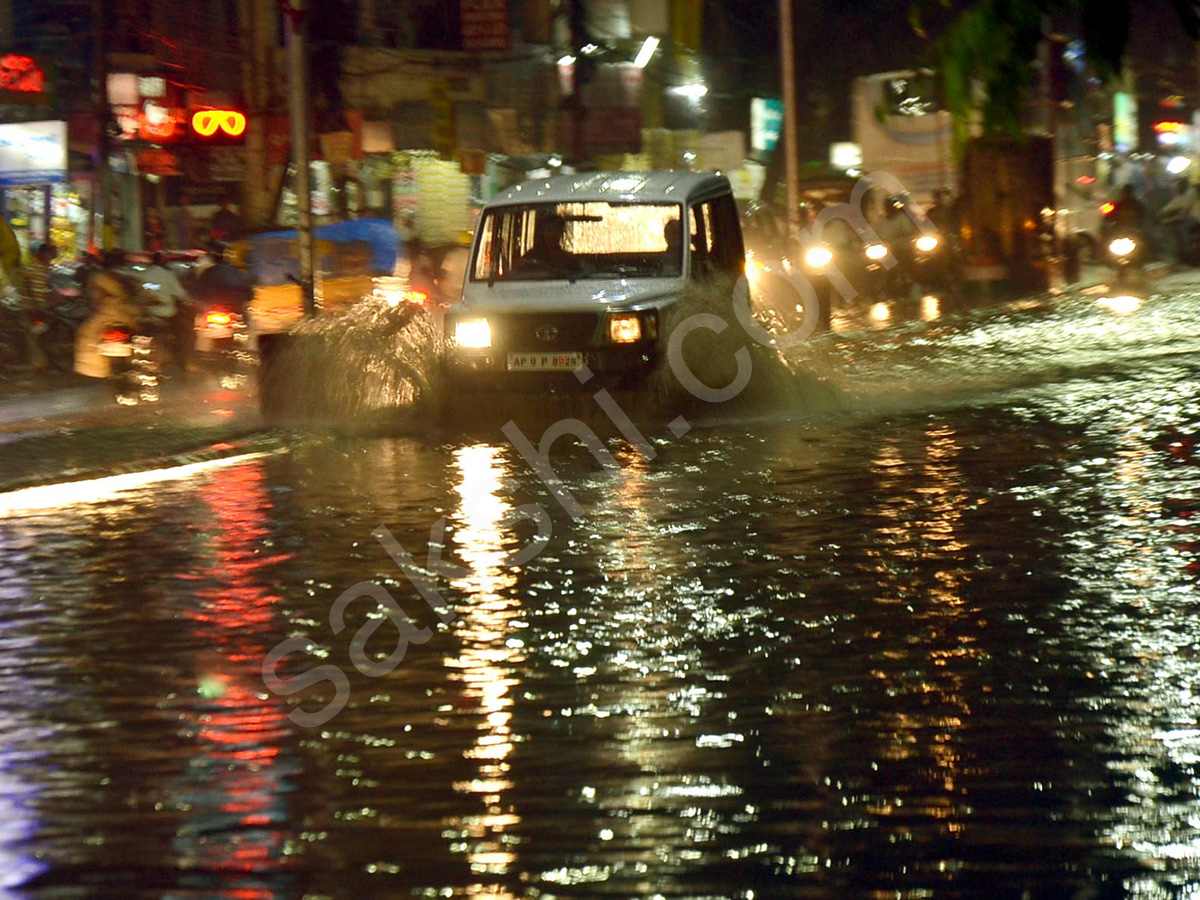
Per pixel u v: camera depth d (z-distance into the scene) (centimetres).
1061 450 2361
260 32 5416
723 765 1087
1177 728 1137
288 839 974
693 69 8338
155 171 5850
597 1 7406
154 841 977
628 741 1140
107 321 3456
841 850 940
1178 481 2088
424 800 1035
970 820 980
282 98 5528
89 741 1173
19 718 1234
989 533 1805
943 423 2680
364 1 6731
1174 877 893
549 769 1087
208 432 2875
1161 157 9188
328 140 5872
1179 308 4703
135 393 3466
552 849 949
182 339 3891
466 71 6806
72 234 6388
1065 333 4147
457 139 6738
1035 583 1570
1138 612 1448
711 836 964
